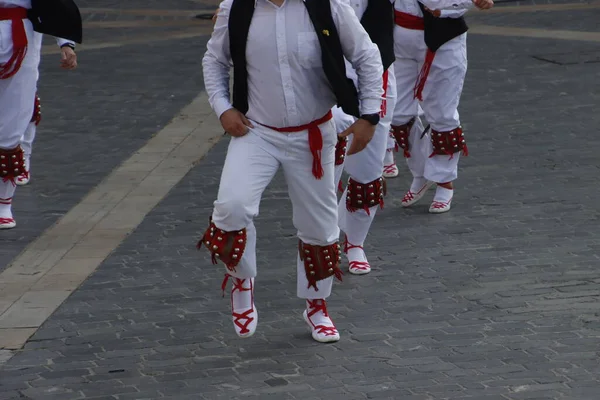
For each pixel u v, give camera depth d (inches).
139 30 700.7
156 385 226.8
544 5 748.0
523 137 427.2
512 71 548.4
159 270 298.5
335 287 282.4
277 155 227.8
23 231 336.5
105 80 555.5
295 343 247.1
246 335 242.5
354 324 257.0
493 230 322.7
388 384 223.1
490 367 229.6
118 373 233.6
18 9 314.2
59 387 227.1
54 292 283.7
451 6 321.7
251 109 227.0
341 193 359.6
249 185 223.8
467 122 454.0
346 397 217.9
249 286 240.8
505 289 275.1
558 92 500.1
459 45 332.8
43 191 377.4
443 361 233.6
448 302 268.4
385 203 357.7
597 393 215.5
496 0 773.9
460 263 295.9
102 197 369.7
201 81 550.9
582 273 283.9
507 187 364.8
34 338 253.9
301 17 219.3
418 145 344.2
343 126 267.7
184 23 725.9
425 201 357.7
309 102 224.2
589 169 380.8
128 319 264.2
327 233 237.9
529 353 236.1
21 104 325.7
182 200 364.2
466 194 359.9
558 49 597.0
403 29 333.7
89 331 257.4
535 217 332.5
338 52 220.4
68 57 335.3
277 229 332.2
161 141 441.1
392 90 277.9
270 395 220.2
